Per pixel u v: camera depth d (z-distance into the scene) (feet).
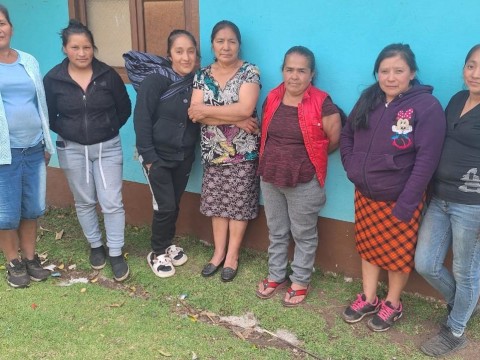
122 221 11.07
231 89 9.87
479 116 7.38
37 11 13.20
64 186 14.52
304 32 9.87
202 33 11.12
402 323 9.34
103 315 9.55
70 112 10.12
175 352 8.50
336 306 9.93
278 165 9.33
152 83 9.86
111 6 12.56
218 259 11.27
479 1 8.16
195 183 12.26
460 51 8.52
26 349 8.52
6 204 9.66
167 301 10.14
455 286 8.50
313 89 9.26
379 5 9.00
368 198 8.68
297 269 10.04
